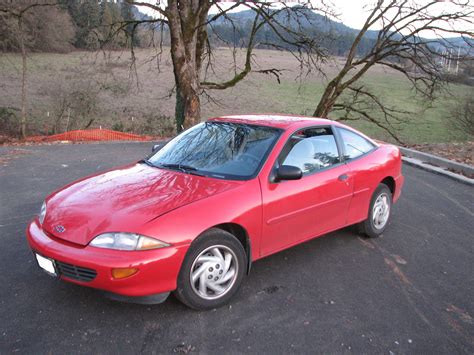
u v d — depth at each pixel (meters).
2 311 3.31
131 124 23.64
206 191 3.54
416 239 5.31
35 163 9.52
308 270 4.26
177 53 13.34
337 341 3.07
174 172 4.00
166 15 12.80
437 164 10.29
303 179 4.14
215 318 3.31
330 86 16.91
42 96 29.53
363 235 5.27
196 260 3.29
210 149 4.30
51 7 23.89
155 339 3.02
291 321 3.31
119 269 2.95
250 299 3.63
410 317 3.46
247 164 3.94
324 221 4.45
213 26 15.07
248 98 37.09
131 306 3.44
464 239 5.38
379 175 5.11
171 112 28.67
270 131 4.29
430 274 4.31
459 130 23.77
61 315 3.28
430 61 15.25
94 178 4.07
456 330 3.31
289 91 42.09
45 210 3.59
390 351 2.99
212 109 31.97
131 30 15.06
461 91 21.69
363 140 5.26
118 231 3.05
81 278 3.07
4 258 4.30
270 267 4.29
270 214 3.79
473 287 4.07
